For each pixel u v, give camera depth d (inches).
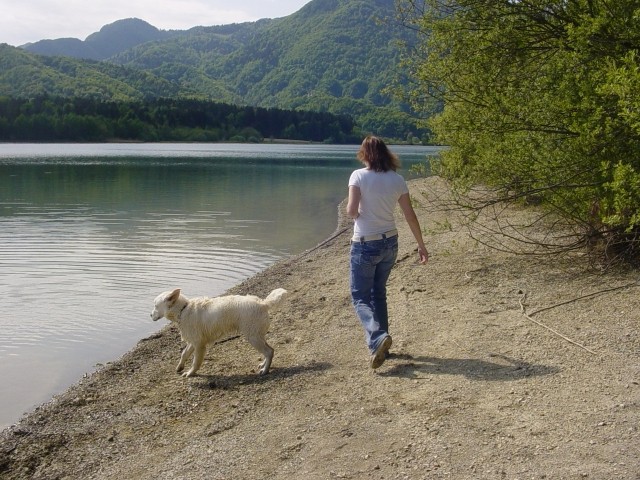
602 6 293.1
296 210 908.6
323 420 193.6
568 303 276.4
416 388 208.2
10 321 360.2
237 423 201.6
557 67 308.5
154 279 468.8
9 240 633.0
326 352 262.5
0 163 2082.9
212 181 1441.9
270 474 164.9
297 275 456.4
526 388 197.6
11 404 243.0
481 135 326.6
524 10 327.6
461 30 342.3
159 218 810.8
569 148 299.6
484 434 171.5
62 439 205.2
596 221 325.7
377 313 237.3
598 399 184.4
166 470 175.5
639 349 218.5
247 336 243.9
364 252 226.2
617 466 149.3
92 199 1032.2
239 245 620.4
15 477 182.7
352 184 225.6
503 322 264.5
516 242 406.3
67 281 460.4
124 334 336.8
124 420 215.9
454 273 357.4
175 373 262.2
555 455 156.9
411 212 227.1
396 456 165.5
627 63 259.0
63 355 303.3
